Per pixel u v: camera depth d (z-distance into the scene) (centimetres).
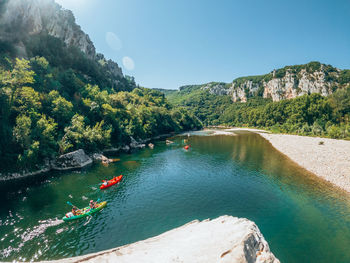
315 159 4212
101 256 1295
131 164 4219
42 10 8506
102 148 5409
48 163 3806
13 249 1594
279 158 4662
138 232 1844
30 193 2705
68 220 2039
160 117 10781
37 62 5681
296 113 10175
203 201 2466
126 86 16100
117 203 2434
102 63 14438
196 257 1078
